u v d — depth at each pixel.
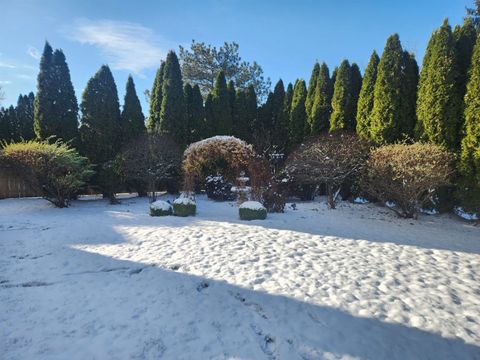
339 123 12.09
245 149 9.78
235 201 11.27
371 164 8.36
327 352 2.80
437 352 2.81
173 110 14.01
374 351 2.82
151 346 2.86
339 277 4.23
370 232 6.64
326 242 5.78
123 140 13.10
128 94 13.34
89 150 12.35
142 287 3.97
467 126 8.10
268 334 3.05
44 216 8.41
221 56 21.70
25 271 4.50
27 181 10.05
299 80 15.55
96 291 3.88
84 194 13.39
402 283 4.07
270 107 17.39
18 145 9.64
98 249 5.39
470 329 3.12
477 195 7.94
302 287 3.94
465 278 4.24
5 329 3.10
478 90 7.89
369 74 10.90
